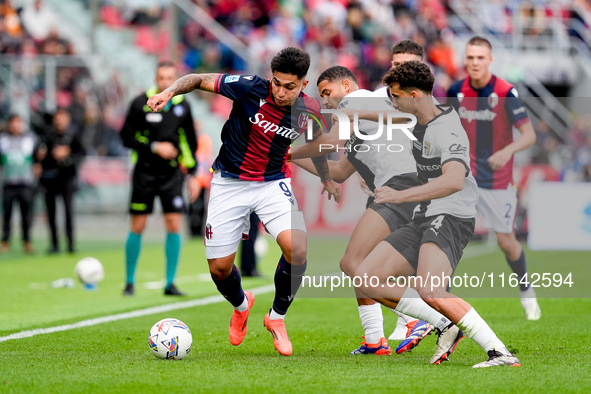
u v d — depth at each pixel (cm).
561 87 7831
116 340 2105
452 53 7419
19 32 6712
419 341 1928
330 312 2702
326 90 2020
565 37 7738
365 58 7081
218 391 1475
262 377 1603
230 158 1867
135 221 3045
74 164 4566
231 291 1922
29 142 4634
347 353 1938
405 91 1808
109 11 6950
